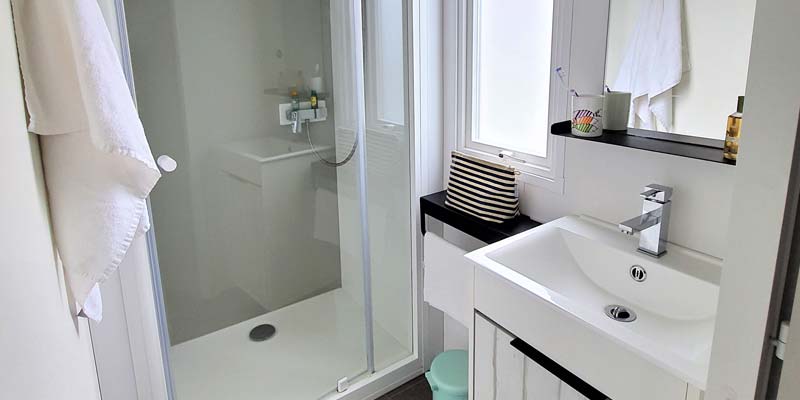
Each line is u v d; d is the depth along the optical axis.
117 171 1.00
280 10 2.00
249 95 2.03
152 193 1.89
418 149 2.10
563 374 1.25
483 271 1.42
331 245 2.27
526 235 1.56
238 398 2.10
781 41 0.64
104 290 1.62
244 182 2.10
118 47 1.63
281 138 2.12
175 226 1.97
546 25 1.72
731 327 0.76
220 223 2.08
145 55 1.77
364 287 2.25
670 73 1.34
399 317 2.39
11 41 0.81
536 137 1.84
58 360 0.83
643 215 1.39
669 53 1.33
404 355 2.40
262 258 2.22
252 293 2.22
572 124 1.50
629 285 1.42
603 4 1.47
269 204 2.18
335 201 2.22
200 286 2.08
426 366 2.39
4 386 0.55
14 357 0.59
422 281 2.26
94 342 1.64
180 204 1.97
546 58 1.75
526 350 1.34
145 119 1.82
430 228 2.18
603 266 1.49
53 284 0.89
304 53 2.05
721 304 0.77
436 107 2.11
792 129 0.64
